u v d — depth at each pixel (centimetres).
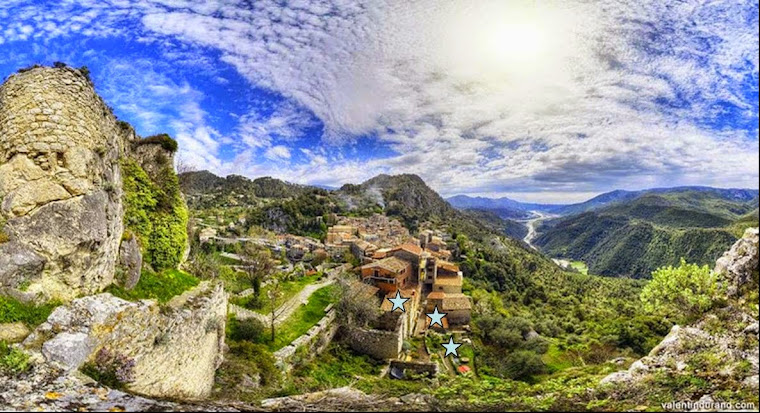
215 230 7394
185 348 870
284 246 6919
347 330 2552
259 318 2291
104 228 820
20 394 529
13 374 567
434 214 13362
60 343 609
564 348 2658
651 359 669
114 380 636
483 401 571
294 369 1756
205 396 982
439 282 4988
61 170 768
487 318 3950
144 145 1235
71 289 748
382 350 2402
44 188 751
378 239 7988
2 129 778
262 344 1873
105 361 646
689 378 576
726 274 766
